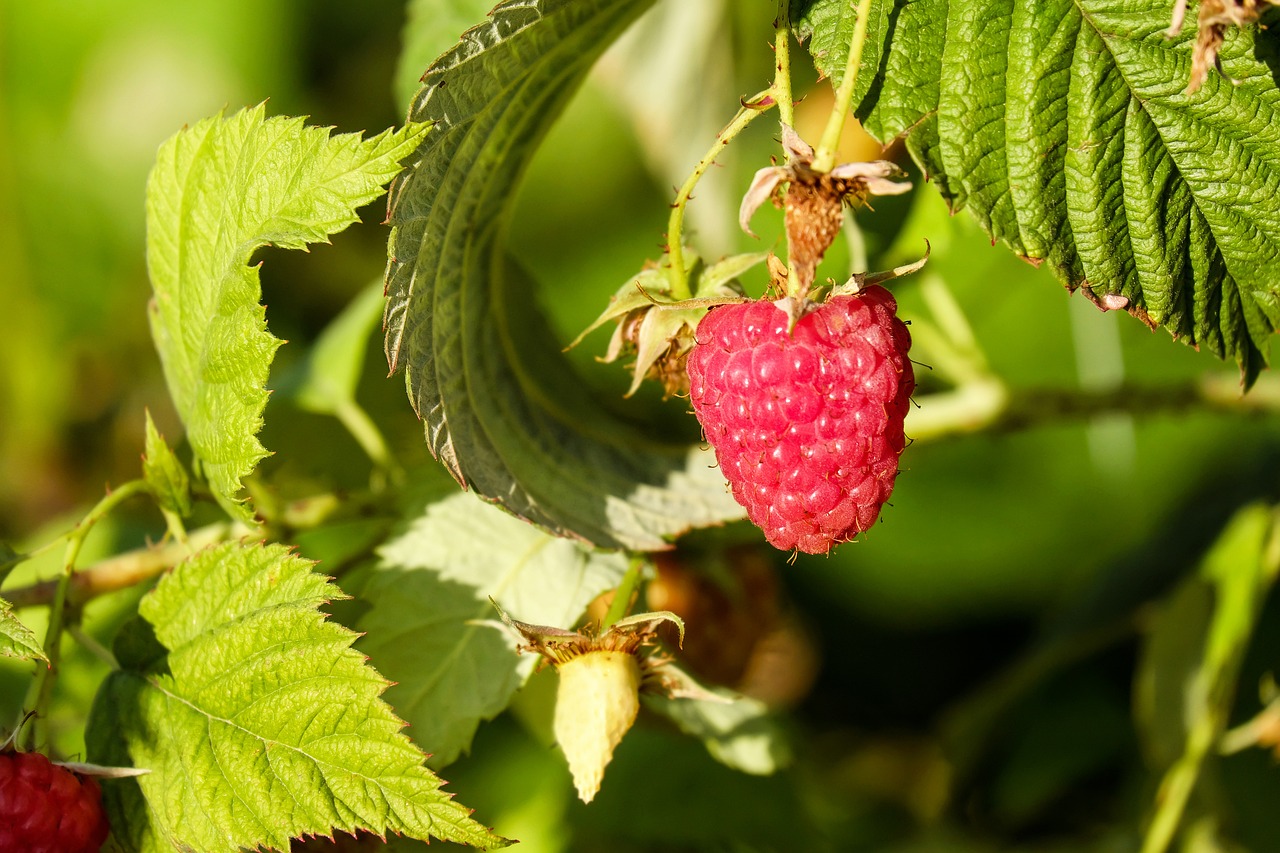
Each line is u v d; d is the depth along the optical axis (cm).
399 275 42
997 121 41
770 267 42
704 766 51
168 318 43
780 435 41
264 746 41
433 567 44
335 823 41
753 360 41
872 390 41
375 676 41
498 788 52
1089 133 41
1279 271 41
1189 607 50
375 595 44
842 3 41
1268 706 50
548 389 45
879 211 49
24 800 41
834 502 41
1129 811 52
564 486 44
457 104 42
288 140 42
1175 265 42
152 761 42
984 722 53
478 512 44
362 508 45
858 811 57
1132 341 56
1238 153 41
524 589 44
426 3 46
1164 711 50
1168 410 49
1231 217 41
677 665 44
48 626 43
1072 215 41
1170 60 41
